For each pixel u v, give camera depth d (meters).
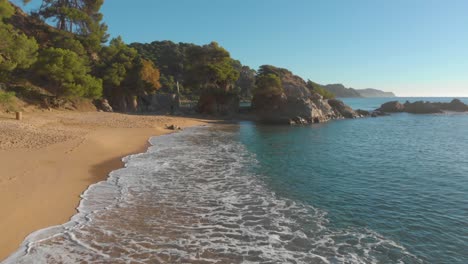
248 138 37.59
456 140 38.16
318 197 15.31
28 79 50.28
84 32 69.94
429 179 19.06
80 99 55.53
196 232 10.96
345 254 9.74
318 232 11.29
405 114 93.56
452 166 22.78
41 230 10.47
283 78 90.56
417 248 10.27
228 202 14.20
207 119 63.34
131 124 43.50
